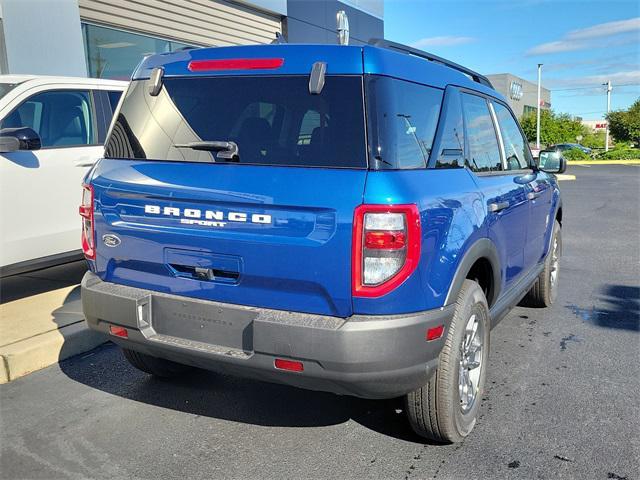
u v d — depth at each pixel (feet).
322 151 8.80
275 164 9.01
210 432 10.88
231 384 13.03
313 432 10.87
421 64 10.39
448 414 9.68
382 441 10.53
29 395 12.42
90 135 19.43
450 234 9.29
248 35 47.03
